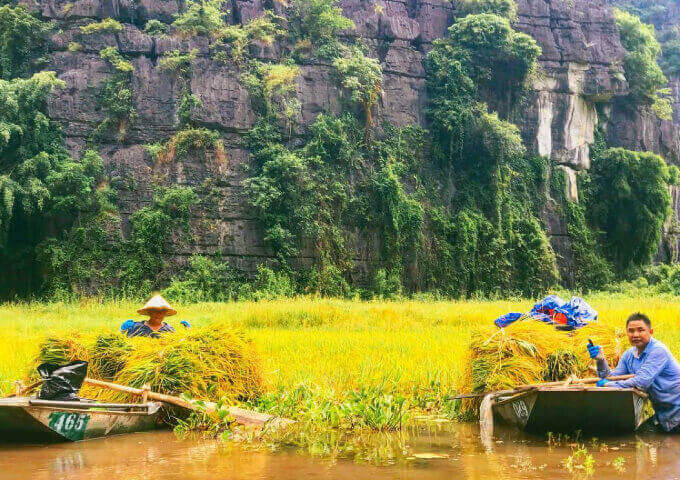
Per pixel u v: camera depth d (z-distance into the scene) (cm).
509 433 777
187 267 4125
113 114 4206
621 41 5828
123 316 2717
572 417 730
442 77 5016
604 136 5697
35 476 587
